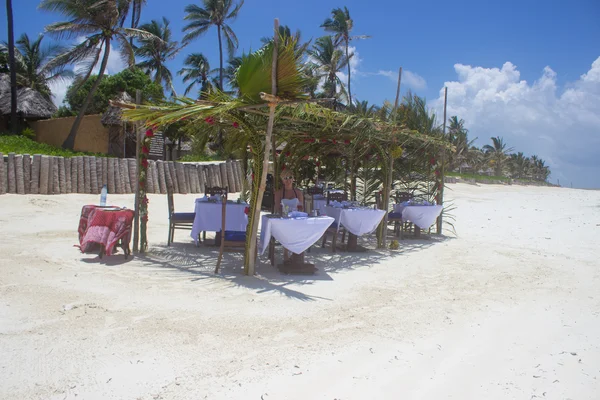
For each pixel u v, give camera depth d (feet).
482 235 36.99
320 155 37.76
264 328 13.67
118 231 21.57
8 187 40.37
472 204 65.98
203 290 17.33
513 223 44.47
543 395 10.31
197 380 10.18
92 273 18.72
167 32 117.39
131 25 109.09
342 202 28.43
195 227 25.22
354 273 21.94
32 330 12.39
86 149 78.89
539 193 104.68
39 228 28.84
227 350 11.91
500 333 14.38
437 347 12.98
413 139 31.35
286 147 32.17
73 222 32.19
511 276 22.48
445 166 38.32
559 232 38.55
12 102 73.51
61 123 81.35
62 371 10.26
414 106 34.81
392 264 24.48
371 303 16.96
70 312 13.93
